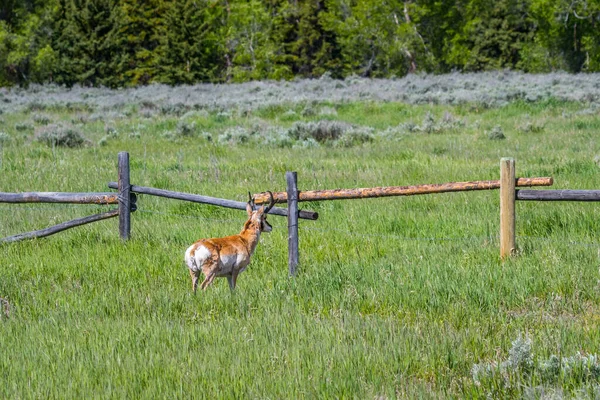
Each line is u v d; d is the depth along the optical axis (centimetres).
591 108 11181
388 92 14350
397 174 5919
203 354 2191
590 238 3741
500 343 2234
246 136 9056
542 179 3241
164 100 14988
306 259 3519
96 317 2639
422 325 2458
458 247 3619
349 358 2073
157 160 7169
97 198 3912
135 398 1886
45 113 13612
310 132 9356
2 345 2317
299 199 3350
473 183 3325
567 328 2327
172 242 3906
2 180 5778
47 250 3762
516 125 9856
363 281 3023
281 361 2097
